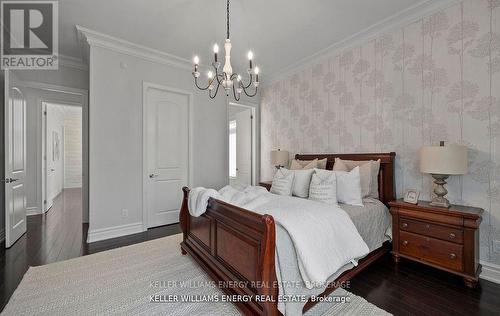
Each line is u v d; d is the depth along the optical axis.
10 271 2.18
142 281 2.02
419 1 2.37
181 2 2.35
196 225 2.34
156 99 3.62
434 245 2.10
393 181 2.75
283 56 3.64
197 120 4.00
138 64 3.37
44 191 4.53
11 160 2.78
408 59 2.64
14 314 1.58
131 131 3.29
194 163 3.96
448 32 2.34
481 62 2.14
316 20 2.68
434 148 2.08
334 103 3.45
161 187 3.65
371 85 2.99
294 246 1.51
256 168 4.95
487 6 2.11
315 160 3.37
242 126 5.21
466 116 2.23
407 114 2.66
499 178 2.05
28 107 4.20
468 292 1.87
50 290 1.87
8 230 2.71
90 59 2.97
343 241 1.77
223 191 2.50
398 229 2.36
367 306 1.69
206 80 4.11
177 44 3.24
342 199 2.51
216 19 2.67
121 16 2.59
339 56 3.37
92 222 2.97
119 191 3.18
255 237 1.47
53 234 3.24
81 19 2.63
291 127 4.22
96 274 2.13
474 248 1.90
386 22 2.70
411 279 2.08
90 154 2.97
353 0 2.34
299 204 2.11
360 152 3.12
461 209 2.07
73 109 6.91
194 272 2.18
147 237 3.13
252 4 2.39
